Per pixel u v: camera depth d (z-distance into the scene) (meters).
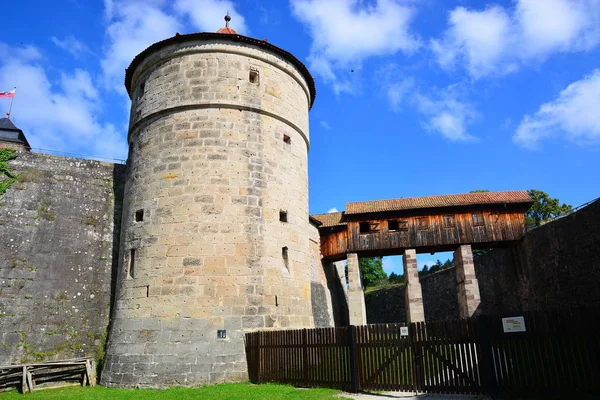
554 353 8.40
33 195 15.85
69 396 10.87
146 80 15.82
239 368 12.13
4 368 12.38
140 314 12.63
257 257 13.36
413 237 26.62
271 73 15.67
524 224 25.53
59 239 15.65
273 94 15.47
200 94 14.50
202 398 9.81
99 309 15.41
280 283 13.70
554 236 20.70
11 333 13.81
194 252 12.88
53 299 14.80
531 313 8.77
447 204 26.31
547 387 8.35
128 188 15.23
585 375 8.04
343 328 10.74
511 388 8.70
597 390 7.88
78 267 15.60
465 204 26.03
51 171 16.52
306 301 14.67
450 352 9.50
